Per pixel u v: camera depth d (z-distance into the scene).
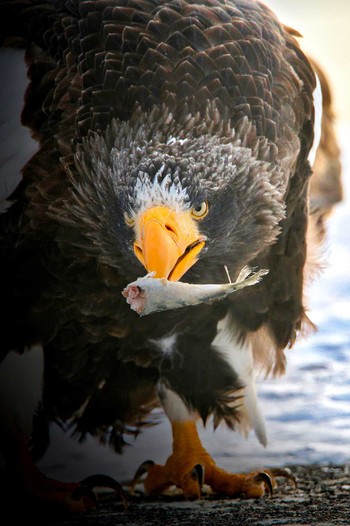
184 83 6.28
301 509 7.02
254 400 7.59
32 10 7.12
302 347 9.94
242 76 6.41
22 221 6.71
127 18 6.70
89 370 7.19
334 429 8.77
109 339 7.06
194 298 5.79
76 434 7.71
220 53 6.42
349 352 9.88
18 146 6.73
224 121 6.27
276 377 7.56
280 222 6.93
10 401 7.17
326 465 8.10
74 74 6.68
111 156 6.22
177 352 7.22
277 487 7.62
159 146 6.06
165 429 8.66
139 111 6.22
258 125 6.40
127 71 6.36
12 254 6.79
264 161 6.38
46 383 7.20
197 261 6.48
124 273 6.63
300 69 7.05
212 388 7.37
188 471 7.34
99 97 6.41
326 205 8.07
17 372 7.11
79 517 7.04
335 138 8.06
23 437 7.23
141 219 5.99
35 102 6.78
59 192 6.61
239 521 6.73
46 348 7.06
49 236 6.71
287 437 8.60
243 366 7.39
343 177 8.11
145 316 6.95
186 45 6.46
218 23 6.66
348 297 10.41
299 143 6.80
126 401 7.42
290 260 7.11
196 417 7.48
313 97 7.12
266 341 7.36
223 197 6.18
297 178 6.95
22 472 7.21
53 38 6.91
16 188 6.70
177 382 7.33
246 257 6.61
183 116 6.20
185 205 6.03
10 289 6.86
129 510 7.14
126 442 8.23
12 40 7.09
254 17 6.93
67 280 6.79
